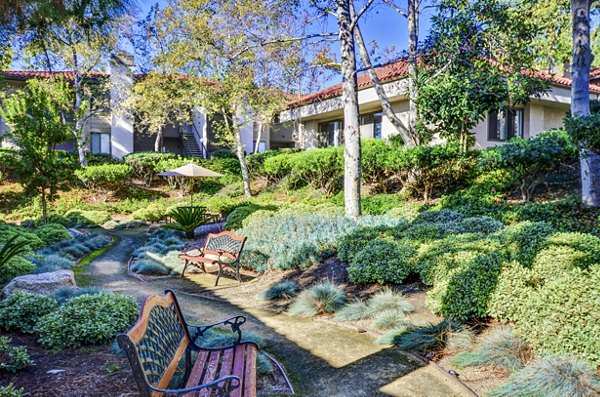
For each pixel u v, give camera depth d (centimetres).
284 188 2005
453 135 1215
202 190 2377
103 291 548
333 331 507
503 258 511
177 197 2328
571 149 940
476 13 1127
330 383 367
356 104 1045
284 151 2361
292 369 398
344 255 743
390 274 623
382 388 356
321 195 1702
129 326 460
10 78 2173
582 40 826
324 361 416
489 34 1139
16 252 688
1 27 370
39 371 357
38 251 1004
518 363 367
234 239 867
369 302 569
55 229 1220
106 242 1298
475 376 369
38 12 354
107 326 435
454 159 1197
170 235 1398
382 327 498
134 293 694
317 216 1059
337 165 1588
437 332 446
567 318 357
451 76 1079
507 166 975
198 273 888
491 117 1703
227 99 1834
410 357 421
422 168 1198
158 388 242
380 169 1387
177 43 1538
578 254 478
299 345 461
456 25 1144
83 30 410
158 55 1611
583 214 825
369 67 1038
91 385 332
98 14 395
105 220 1786
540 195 1055
